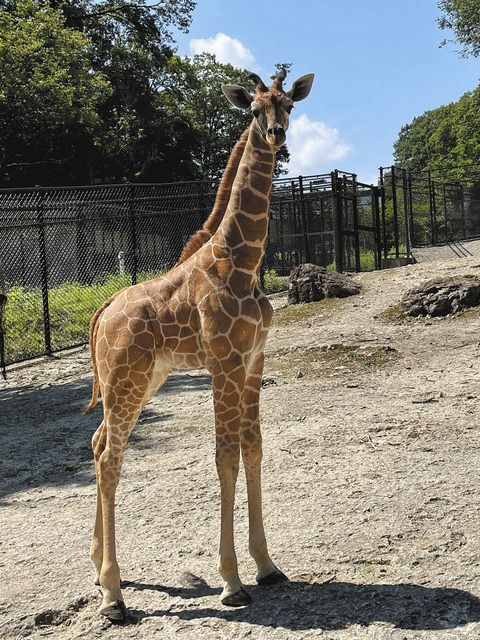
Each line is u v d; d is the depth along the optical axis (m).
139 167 33.22
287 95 4.12
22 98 25.70
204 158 40.41
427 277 13.91
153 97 34.59
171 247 16.95
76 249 15.21
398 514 4.59
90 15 33.72
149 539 4.69
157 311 3.94
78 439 7.42
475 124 50.31
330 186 17.73
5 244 13.81
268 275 18.33
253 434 3.94
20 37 26.08
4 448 7.32
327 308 12.81
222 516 3.74
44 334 12.45
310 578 3.92
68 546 4.77
